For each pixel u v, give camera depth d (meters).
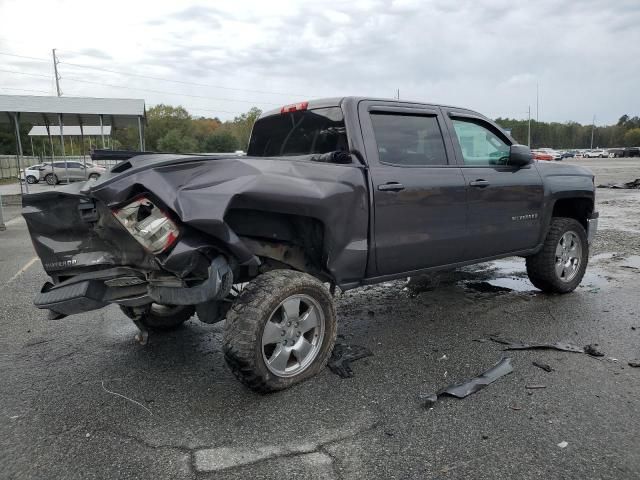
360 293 5.74
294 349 3.38
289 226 3.60
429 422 2.92
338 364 3.70
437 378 3.50
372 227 3.80
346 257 3.67
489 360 3.79
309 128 4.30
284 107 4.56
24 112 17.67
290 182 3.29
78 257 3.44
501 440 2.72
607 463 2.51
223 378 3.61
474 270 6.84
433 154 4.38
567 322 4.59
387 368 3.68
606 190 19.50
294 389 3.37
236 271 3.41
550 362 3.72
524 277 6.39
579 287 5.83
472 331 4.42
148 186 2.85
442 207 4.25
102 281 3.27
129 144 59.44
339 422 2.95
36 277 7.03
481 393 3.25
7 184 34.53
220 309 3.51
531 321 4.64
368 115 4.00
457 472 2.47
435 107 4.51
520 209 4.95
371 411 3.06
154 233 2.88
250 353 3.09
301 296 3.36
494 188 4.66
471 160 4.71
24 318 5.10
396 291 5.80
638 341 4.10
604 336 4.22
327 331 3.53
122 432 2.89
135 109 18.53
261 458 2.61
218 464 2.57
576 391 3.25
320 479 2.44
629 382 3.37
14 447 2.76
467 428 2.85
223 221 2.94
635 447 2.64
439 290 5.81
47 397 3.35
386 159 4.03
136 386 3.49
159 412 3.12
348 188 3.61
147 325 4.44
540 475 2.43
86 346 4.30
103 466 2.57
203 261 3.05
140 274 3.30
